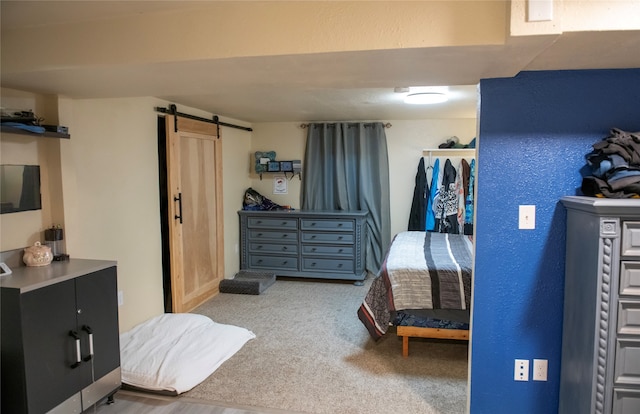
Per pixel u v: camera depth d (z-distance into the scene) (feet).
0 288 6.44
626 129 6.44
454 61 5.71
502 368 7.04
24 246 8.05
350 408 8.14
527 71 6.55
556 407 6.95
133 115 11.31
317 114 16.11
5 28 6.42
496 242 6.86
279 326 12.44
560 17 4.65
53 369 6.91
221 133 16.22
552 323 6.83
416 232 15.57
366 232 17.80
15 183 7.79
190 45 5.73
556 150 6.61
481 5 4.95
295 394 8.66
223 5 5.57
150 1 5.43
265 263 17.67
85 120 9.58
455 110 14.97
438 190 17.17
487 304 6.98
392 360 10.23
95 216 9.96
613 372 5.52
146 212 11.93
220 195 15.94
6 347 6.48
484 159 6.78
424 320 10.24
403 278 10.03
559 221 6.66
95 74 6.62
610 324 5.47
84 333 7.50
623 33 4.72
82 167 9.53
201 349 10.19
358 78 6.82
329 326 12.44
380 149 17.63
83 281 7.48
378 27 5.17
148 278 12.05
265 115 16.33
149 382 8.79
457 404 8.29
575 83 6.49
